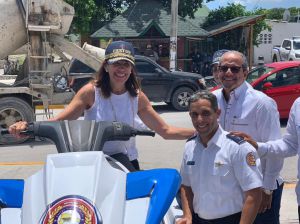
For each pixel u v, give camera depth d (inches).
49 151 422.3
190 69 1064.8
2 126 452.4
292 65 523.2
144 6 1066.7
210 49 1144.2
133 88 155.0
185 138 160.6
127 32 1010.1
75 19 991.6
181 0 1200.2
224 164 136.9
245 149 135.7
